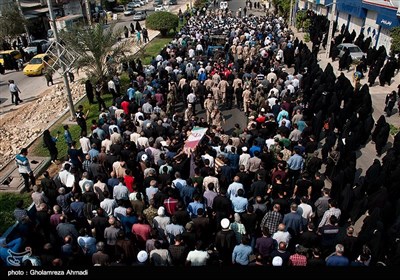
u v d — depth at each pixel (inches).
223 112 702.5
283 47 1042.7
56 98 862.5
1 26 1272.1
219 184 372.5
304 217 321.1
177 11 2413.9
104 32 912.3
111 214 336.8
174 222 305.6
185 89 703.1
